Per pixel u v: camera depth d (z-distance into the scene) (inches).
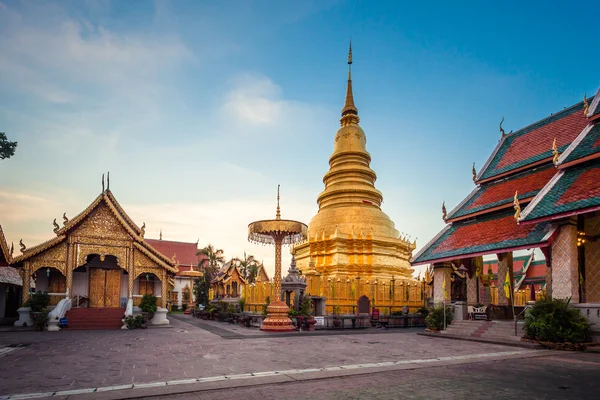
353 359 601.0
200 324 1392.7
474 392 399.2
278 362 571.5
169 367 532.7
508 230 951.0
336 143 2048.5
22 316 1171.3
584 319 727.7
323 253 1755.7
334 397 380.2
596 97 877.8
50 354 660.1
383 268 1712.6
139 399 377.4
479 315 1002.7
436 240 1151.0
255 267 2667.3
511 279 1083.9
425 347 753.0
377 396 383.9
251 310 1599.4
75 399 372.2
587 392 400.2
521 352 682.8
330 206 1905.8
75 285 1386.6
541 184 987.3
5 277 1250.6
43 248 1212.5
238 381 442.9
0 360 600.1
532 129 1149.7
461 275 1581.0
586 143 837.8
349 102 2144.4
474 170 1203.9
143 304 1284.4
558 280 788.0
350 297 1502.2
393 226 1895.9
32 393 394.3
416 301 1637.6
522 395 388.2
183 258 2935.5
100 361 585.3
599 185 750.5
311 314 1231.5
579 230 839.7
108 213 1311.5
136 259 1330.0
